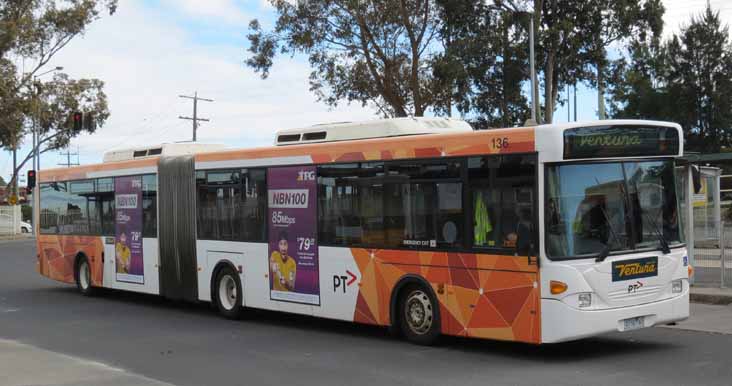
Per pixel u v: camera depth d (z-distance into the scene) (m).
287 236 12.72
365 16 31.31
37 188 20.19
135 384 8.77
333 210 11.95
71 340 12.09
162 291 15.59
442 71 30.25
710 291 14.57
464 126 11.95
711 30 59.22
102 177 17.50
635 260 9.54
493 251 9.67
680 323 12.15
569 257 9.10
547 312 9.08
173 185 15.28
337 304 11.88
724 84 58.81
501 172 9.61
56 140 54.19
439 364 9.51
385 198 11.10
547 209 9.13
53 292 19.38
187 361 10.22
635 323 9.52
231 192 13.90
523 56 31.58
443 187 10.30
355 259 11.55
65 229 18.98
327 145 12.05
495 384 8.32
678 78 60.56
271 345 11.31
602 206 9.46
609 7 30.83
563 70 32.53
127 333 12.71
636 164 9.84
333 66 32.16
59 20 47.88
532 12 30.39
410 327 10.91
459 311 10.09
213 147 16.50
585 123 9.29
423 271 10.55
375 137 11.62
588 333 9.09
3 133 52.84
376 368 9.41
